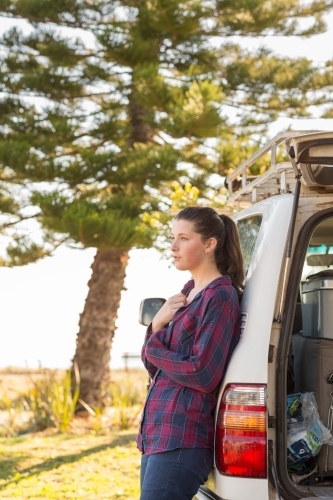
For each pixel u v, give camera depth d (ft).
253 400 8.69
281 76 37.91
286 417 8.86
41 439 28.40
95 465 22.97
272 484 8.83
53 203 29.71
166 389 8.95
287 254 8.88
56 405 31.71
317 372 9.77
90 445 26.48
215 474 8.89
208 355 8.58
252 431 8.66
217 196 30.45
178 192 30.09
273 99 38.52
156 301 13.06
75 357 34.53
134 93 33.94
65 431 30.86
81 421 32.50
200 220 9.35
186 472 8.69
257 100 38.58
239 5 36.19
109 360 34.58
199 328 8.77
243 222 11.49
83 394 33.91
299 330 12.57
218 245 9.45
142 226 30.37
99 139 36.35
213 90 30.55
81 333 34.45
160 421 8.82
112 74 37.52
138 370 49.29
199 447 8.75
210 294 8.91
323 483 9.65
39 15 37.17
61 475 21.67
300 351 10.57
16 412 34.45
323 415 9.71
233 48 39.17
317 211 9.43
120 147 36.88
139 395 35.99
